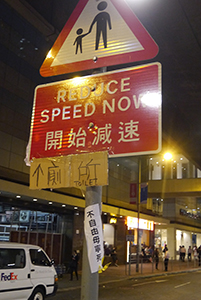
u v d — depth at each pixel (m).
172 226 45.69
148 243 36.47
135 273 23.12
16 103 17.69
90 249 3.00
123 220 30.61
